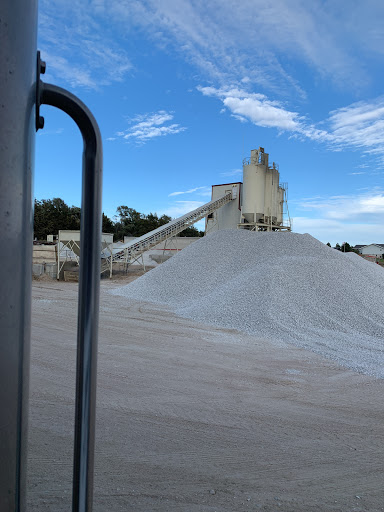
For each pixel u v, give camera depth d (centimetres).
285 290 1249
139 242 2745
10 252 94
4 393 94
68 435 426
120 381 620
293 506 325
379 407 567
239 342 945
